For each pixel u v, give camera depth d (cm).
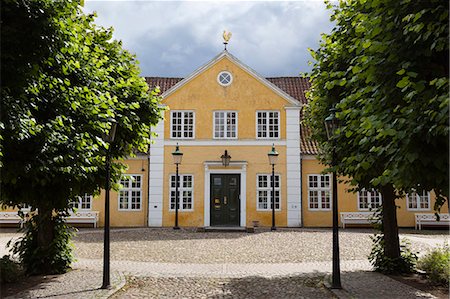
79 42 883
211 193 2523
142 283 1020
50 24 725
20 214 1063
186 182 2531
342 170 962
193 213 2500
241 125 2552
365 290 929
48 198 951
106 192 977
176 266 1255
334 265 958
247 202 2508
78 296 870
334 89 1008
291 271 1181
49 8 726
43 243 1103
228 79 2583
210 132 2548
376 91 660
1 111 671
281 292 936
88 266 1220
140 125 1166
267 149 2542
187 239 1869
